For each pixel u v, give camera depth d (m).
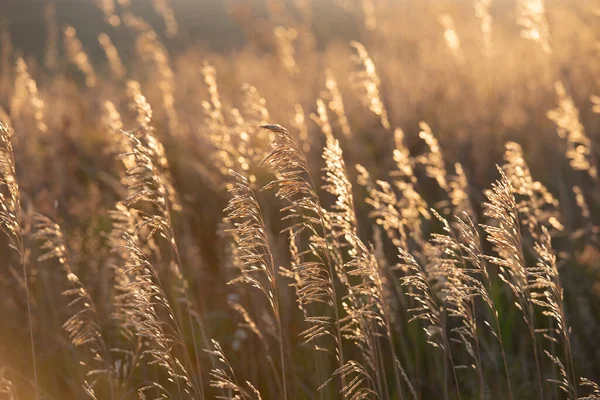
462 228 2.61
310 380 3.87
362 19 10.48
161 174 3.30
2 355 4.12
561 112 5.19
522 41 7.83
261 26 9.63
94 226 5.09
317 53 9.53
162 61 7.70
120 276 3.76
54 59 8.79
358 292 2.91
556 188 5.25
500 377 3.76
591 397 2.61
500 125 6.14
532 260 4.40
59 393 3.99
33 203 4.96
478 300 4.15
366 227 4.92
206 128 5.83
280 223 5.07
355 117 6.91
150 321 2.63
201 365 3.98
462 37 8.48
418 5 9.59
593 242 4.60
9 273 4.60
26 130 5.63
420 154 5.92
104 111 6.93
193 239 4.87
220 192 5.27
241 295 4.19
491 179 5.39
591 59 6.50
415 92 6.95
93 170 6.11
